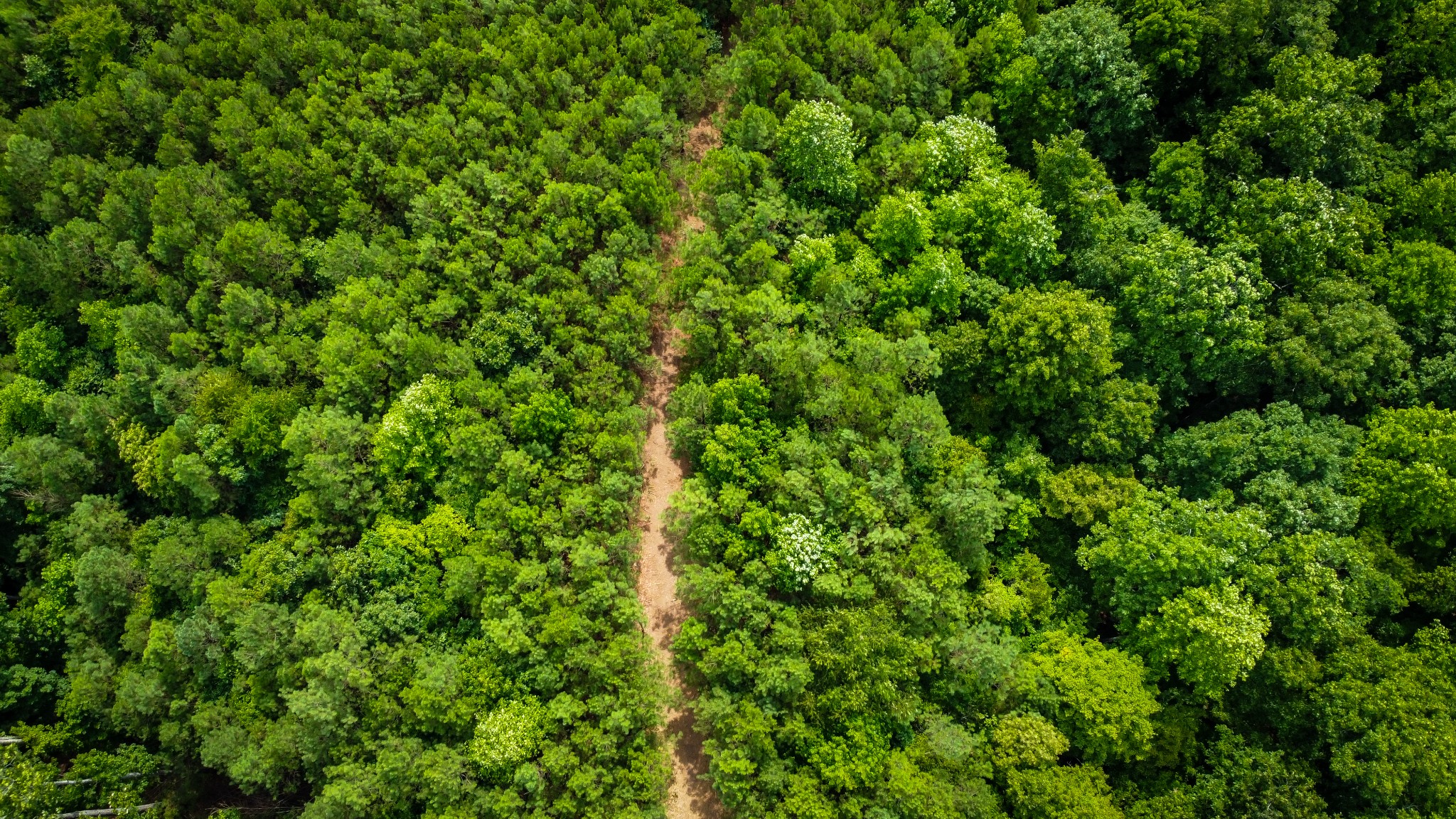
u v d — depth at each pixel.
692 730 52.91
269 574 52.78
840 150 60.50
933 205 60.72
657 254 63.03
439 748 47.91
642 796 47.38
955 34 65.75
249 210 65.31
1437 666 49.09
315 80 68.44
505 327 57.31
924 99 64.12
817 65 65.50
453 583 50.94
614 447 53.59
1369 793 46.31
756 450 53.47
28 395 63.62
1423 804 45.50
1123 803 49.22
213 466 56.97
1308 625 49.12
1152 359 57.56
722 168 60.72
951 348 56.03
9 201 68.81
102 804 53.62
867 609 49.62
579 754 48.19
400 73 67.12
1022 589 53.44
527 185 62.91
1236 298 54.75
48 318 66.25
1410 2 61.59
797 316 57.94
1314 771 47.84
